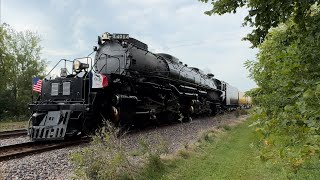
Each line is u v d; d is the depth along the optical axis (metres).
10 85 40.75
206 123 21.33
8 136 14.09
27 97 39.19
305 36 3.83
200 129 17.03
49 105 11.83
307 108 2.85
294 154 2.98
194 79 24.69
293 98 3.33
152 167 8.09
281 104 4.55
